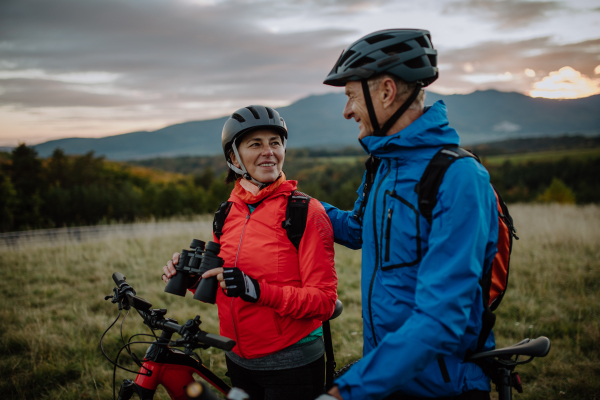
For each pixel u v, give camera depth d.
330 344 1.82
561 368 3.17
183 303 5.16
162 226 12.59
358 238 1.82
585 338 3.64
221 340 1.33
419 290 1.09
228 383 3.15
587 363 3.21
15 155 46.16
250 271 1.67
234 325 1.71
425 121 1.25
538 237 7.88
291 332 1.68
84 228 16.56
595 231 7.98
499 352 1.26
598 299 4.58
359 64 1.35
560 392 2.86
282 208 1.72
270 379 1.71
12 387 3.21
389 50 1.30
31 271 6.96
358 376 1.03
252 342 1.69
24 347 3.90
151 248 8.52
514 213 12.66
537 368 3.23
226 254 1.77
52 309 4.98
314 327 1.78
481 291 1.22
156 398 2.95
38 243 10.08
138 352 3.78
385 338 1.06
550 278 5.37
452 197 1.12
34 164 46.59
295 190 1.79
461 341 1.23
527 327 3.96
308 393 1.72
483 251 1.11
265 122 1.75
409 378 1.01
